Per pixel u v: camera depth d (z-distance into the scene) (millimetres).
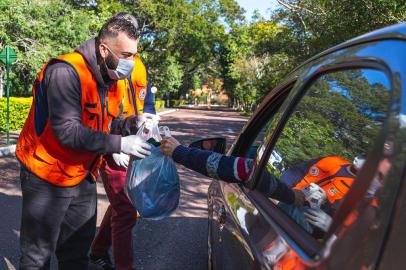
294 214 1844
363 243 1228
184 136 20391
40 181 2809
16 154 2908
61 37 19734
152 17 34656
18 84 21703
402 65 1322
